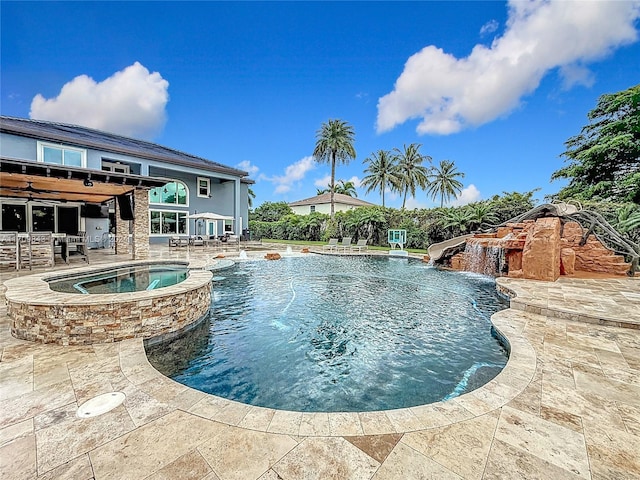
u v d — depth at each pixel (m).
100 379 3.25
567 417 2.63
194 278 6.36
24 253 9.43
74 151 15.84
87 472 2.02
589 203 14.50
